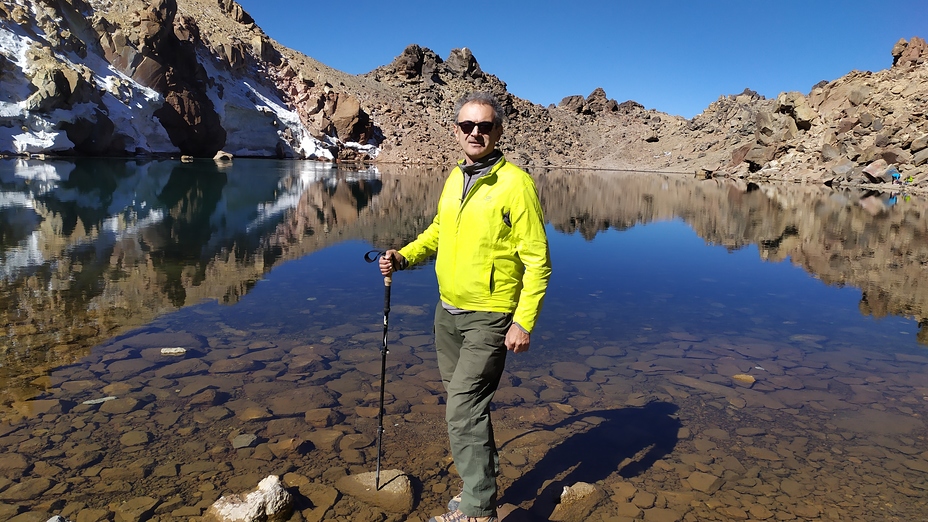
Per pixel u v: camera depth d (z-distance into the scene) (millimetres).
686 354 4602
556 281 7324
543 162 71562
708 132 75625
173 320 4852
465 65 83625
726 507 2561
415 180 27859
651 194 25828
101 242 8000
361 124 56969
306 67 63844
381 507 2463
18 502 2373
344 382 3771
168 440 2936
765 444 3146
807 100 49750
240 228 10164
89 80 27172
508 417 3412
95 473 2611
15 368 3699
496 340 2400
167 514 2346
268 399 3465
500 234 2303
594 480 2764
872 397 3818
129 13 34281
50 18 27984
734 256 9586
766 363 4434
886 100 42219
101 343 4215
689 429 3307
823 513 2527
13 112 23422
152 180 18359
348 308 5484
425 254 2789
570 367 4262
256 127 45156
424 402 3525
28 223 9133
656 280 7488
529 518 2451
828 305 6293
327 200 16094
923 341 5070
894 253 10109
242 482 2602
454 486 2666
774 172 44781
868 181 35781
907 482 2793
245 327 4777
